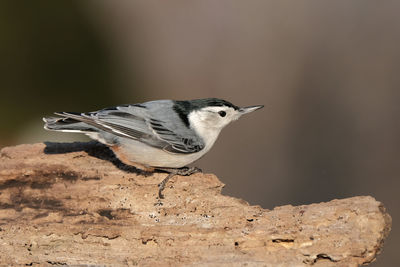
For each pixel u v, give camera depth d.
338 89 14.52
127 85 16.91
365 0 15.48
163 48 17.06
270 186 13.25
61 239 6.67
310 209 6.52
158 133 7.36
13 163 7.32
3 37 16.77
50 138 14.29
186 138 7.51
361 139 13.55
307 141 13.87
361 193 12.41
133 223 6.71
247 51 15.96
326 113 14.27
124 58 17.38
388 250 11.16
